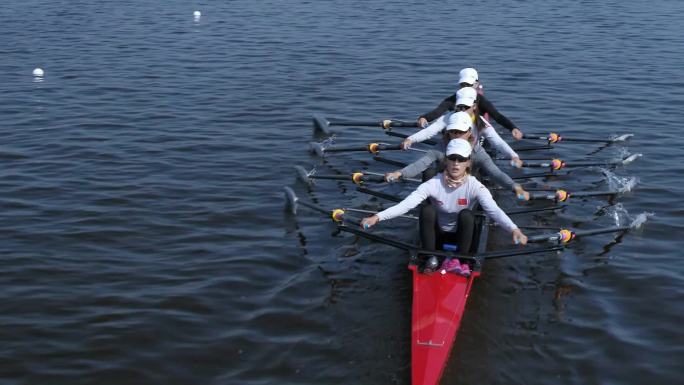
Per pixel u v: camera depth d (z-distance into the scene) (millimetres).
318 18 36625
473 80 15820
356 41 31172
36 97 22219
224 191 15203
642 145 18484
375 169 16953
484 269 11992
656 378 9141
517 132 15352
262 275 11688
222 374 9148
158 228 13305
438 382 9023
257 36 32031
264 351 9633
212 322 10289
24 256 12047
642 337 10031
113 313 10438
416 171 12969
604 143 18703
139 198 14648
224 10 38906
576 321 10453
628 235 13305
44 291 10984
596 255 12547
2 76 24641
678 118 20734
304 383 8969
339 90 23656
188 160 17031
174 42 30656
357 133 19656
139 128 19359
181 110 21156
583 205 14844
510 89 23891
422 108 21891
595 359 9531
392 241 11344
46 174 15844
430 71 26203
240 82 24438
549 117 20953
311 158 17484
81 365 9266
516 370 9312
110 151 17469
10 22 34469
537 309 10781
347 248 12727
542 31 33750
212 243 12781
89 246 12508
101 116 20359
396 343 9859
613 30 34062
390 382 9016
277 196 15039
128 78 24672
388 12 38688
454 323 9680
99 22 35000
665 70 26344
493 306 10844
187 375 9117
